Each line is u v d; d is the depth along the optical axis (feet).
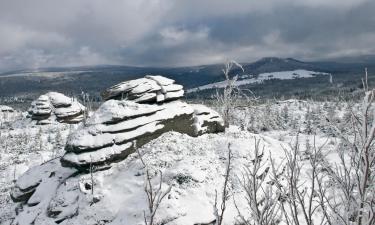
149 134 108.27
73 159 97.50
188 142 108.27
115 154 98.99
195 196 83.46
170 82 125.80
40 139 289.94
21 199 106.63
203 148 104.78
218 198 84.58
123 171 95.45
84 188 91.04
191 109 125.29
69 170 103.81
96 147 98.27
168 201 79.36
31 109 390.01
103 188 90.17
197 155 99.35
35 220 92.94
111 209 83.71
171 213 77.41
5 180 190.70
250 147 103.96
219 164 97.40
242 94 155.84
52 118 358.84
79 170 99.19
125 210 81.82
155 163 93.61
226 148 104.22
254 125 242.17
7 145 287.28
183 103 125.29
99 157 96.89
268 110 258.16
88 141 98.73
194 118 127.75
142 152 102.17
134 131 105.09
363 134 18.99
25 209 100.99
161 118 113.19
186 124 121.70
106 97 121.19
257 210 23.25
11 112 547.90
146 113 110.32
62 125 350.23
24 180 109.40
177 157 96.99
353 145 20.34
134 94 115.44
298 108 479.41
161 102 119.65
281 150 113.60
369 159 19.58
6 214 105.40
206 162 94.94
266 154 104.32
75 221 85.25
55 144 266.16
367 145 18.90
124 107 107.65
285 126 258.37
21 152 262.88
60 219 88.33
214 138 118.62
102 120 103.30
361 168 19.93
